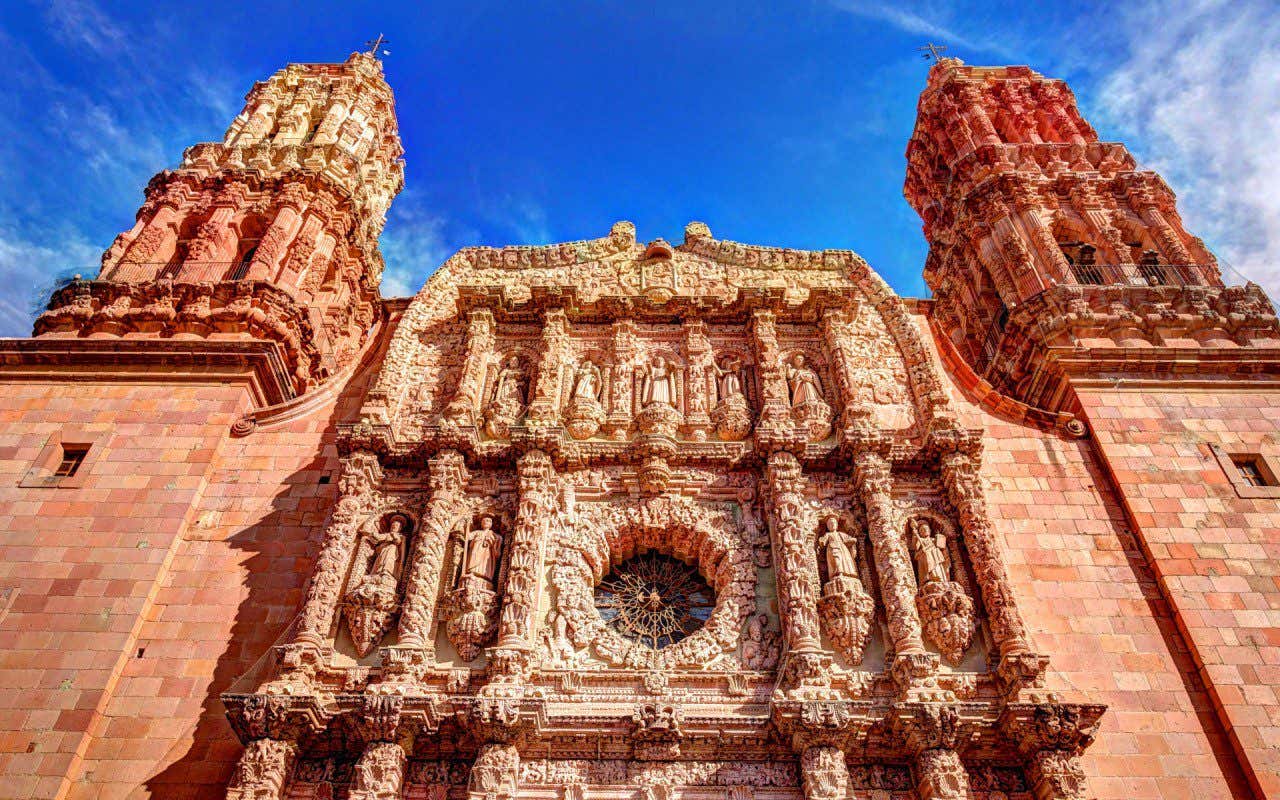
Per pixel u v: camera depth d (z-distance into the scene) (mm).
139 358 25047
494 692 18062
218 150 33594
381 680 18594
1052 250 29562
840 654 19500
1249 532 21750
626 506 22359
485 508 22141
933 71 40875
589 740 17891
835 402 24812
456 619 19812
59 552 21062
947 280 35031
